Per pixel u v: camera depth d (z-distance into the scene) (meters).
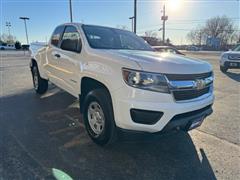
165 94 2.69
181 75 2.80
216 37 83.81
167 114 2.70
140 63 2.74
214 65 17.17
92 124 3.43
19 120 4.38
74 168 2.80
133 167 2.87
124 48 4.03
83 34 3.90
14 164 2.84
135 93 2.69
